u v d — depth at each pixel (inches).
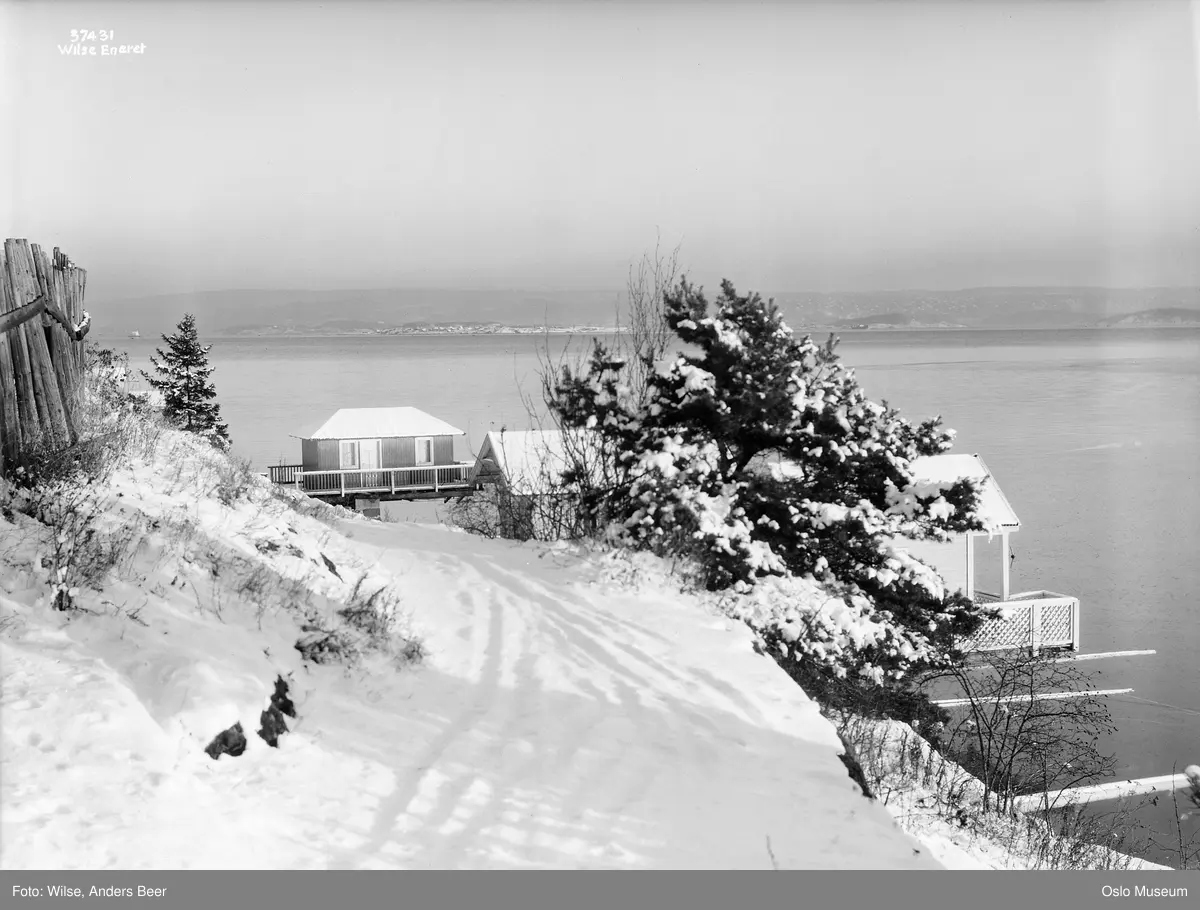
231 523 385.1
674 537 492.4
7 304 336.8
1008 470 2507.4
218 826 193.0
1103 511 2079.2
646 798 246.1
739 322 577.9
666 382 556.1
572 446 564.4
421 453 1876.2
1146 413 3284.9
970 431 3080.7
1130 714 860.6
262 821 202.2
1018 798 476.1
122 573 283.0
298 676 277.9
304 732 250.1
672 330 575.8
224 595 301.6
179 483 414.9
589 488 547.5
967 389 4126.5
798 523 566.9
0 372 325.4
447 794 234.7
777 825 240.2
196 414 1321.4
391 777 239.8
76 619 254.2
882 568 576.4
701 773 265.7
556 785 247.6
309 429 1873.8
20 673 223.1
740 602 468.1
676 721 300.4
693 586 462.9
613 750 274.1
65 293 407.8
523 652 351.9
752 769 272.8
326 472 1784.0
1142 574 1606.8
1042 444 2842.0
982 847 345.1
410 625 364.2
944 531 616.4
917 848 243.9
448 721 285.1
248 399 4052.7
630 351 574.2
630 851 218.1
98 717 209.3
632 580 445.7
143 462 424.2
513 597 418.3
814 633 474.6
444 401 3772.1
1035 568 1678.2
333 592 364.8
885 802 346.3
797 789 262.8
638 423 554.3
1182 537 1846.7
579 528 544.7
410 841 209.8
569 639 367.2
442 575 453.7
